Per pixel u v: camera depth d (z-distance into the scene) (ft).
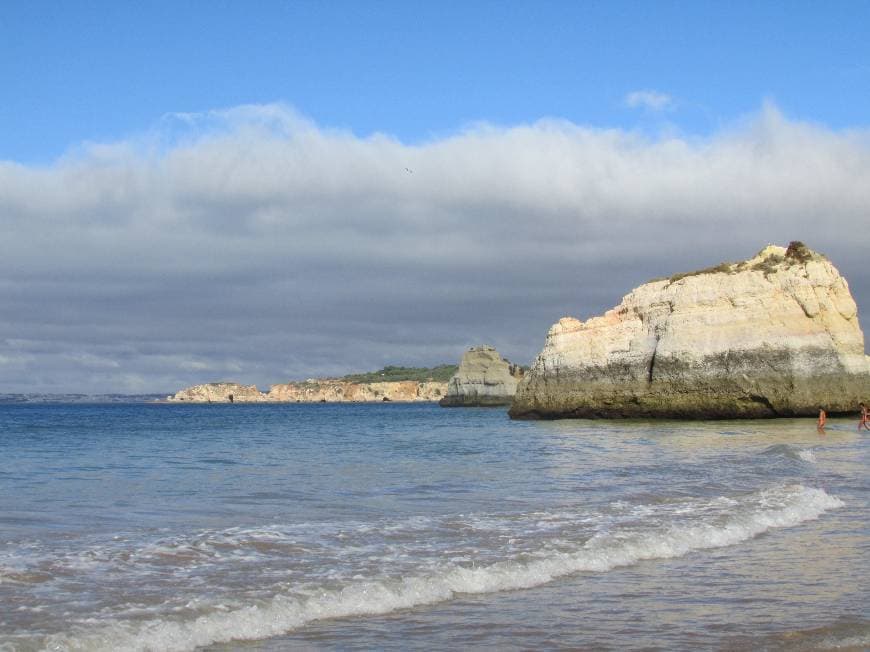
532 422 230.89
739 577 45.27
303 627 35.83
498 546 50.52
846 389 194.90
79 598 38.40
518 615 37.99
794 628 36.32
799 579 44.91
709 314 204.33
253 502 70.69
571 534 54.34
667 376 206.49
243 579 42.11
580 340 232.32
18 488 81.61
